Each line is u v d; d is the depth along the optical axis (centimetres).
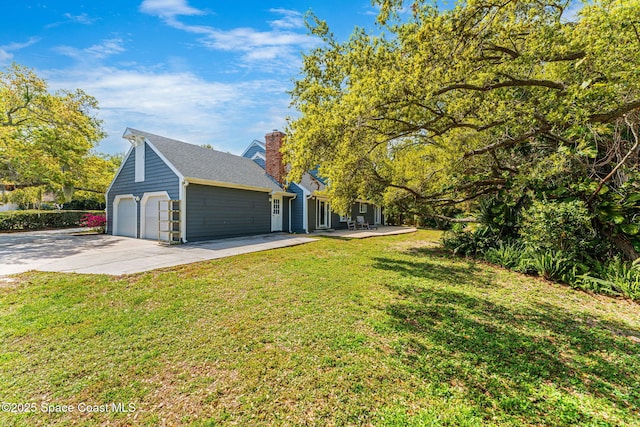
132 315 398
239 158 1700
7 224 1639
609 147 706
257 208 1445
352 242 1219
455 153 892
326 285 558
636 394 256
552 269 641
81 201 2775
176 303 446
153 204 1230
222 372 274
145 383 257
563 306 484
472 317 425
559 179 745
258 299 472
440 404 237
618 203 667
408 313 430
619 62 369
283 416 221
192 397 240
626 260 637
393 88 447
